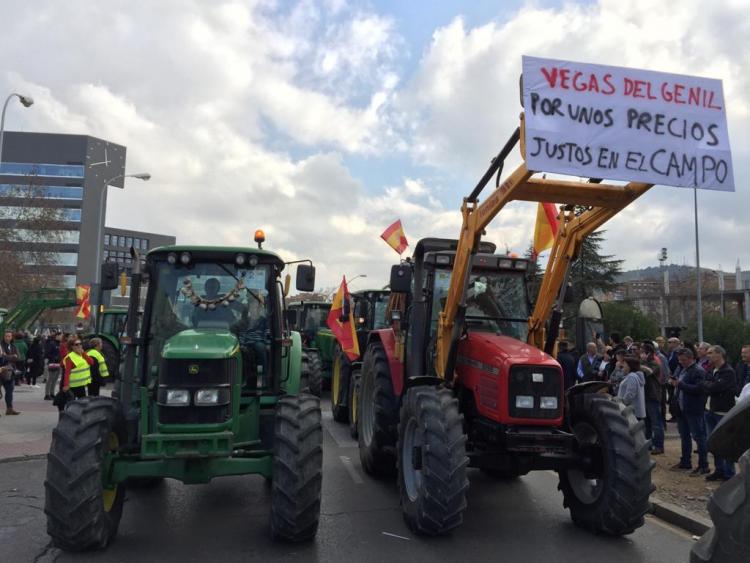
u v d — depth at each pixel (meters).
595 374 11.69
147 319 5.55
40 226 42.75
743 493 1.99
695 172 4.70
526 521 5.78
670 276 70.12
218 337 5.12
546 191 5.04
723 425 2.29
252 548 4.93
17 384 19.39
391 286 6.38
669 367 11.49
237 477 7.36
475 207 5.77
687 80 4.80
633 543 5.21
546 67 4.61
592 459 5.40
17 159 86.88
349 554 4.82
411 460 5.66
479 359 5.70
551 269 6.09
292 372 6.10
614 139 4.61
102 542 4.76
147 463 4.88
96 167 88.81
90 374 10.60
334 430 10.94
